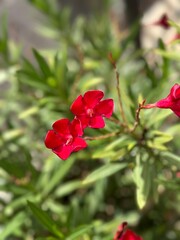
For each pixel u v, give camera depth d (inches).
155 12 33.7
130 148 16.5
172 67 23.1
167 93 18.2
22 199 20.6
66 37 26.9
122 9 31.4
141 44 32.2
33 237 21.9
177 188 17.4
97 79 20.4
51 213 21.9
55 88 20.2
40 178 21.0
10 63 24.0
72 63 26.4
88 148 21.4
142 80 24.2
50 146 14.7
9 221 21.2
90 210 23.1
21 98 23.4
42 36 32.8
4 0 33.0
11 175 20.4
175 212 24.9
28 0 26.5
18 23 32.9
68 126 14.7
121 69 25.3
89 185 24.3
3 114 25.3
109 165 17.3
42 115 23.9
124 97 17.8
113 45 24.9
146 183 16.6
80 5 33.8
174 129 18.7
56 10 27.5
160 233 23.9
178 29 17.7
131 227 24.9
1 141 23.2
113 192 25.8
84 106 14.8
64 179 26.2
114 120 16.1
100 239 20.7
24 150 21.2
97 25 28.0
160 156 17.3
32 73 20.1
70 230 18.9
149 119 17.1
